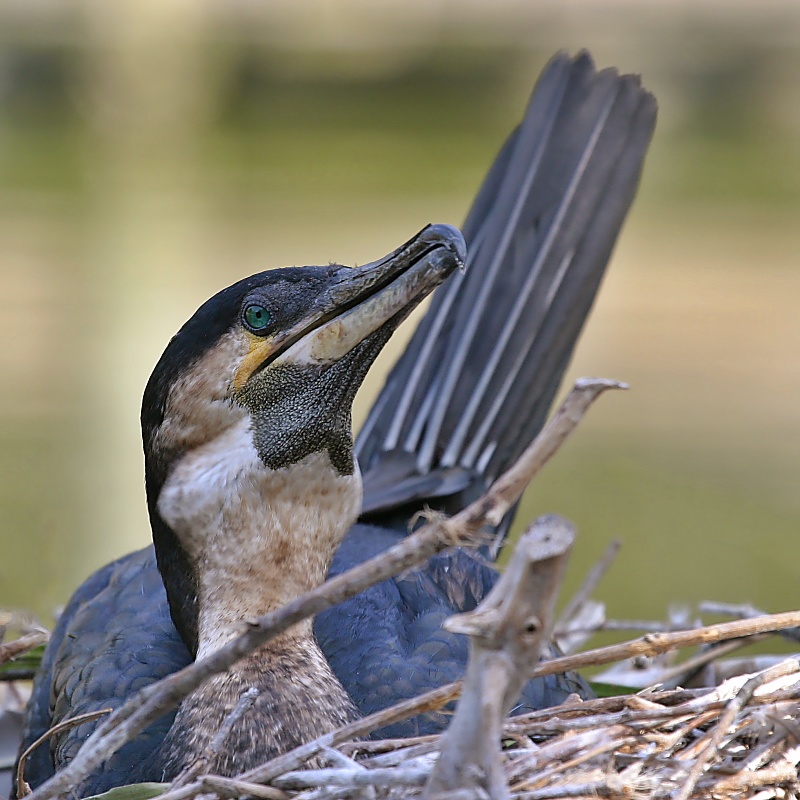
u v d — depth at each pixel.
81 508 13.14
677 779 6.25
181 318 13.53
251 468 6.99
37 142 20.75
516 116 25.31
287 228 20.44
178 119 14.02
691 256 20.58
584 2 24.67
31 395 15.59
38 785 8.20
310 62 24.38
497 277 9.80
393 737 7.23
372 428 9.62
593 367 17.58
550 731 6.39
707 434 16.61
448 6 25.14
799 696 6.54
